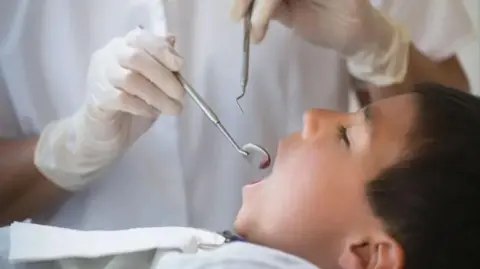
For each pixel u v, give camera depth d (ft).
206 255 2.80
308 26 3.47
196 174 3.63
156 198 3.55
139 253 2.98
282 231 2.92
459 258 2.70
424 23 3.94
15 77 3.46
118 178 3.55
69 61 3.47
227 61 3.58
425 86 3.06
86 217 3.57
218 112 3.64
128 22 3.48
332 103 3.85
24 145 3.42
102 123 3.27
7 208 3.50
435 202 2.70
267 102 3.70
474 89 5.18
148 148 3.53
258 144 3.73
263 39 3.40
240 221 3.03
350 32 3.42
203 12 3.51
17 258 2.89
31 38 3.44
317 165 2.91
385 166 2.80
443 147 2.76
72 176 3.39
